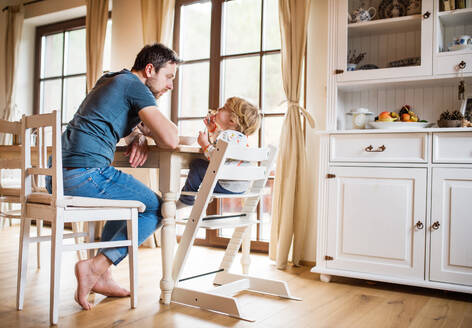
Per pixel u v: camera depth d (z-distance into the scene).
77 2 4.41
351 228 2.47
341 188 2.52
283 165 3.03
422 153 2.32
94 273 1.88
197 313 1.89
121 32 4.14
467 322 1.84
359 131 2.46
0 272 2.57
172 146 1.89
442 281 2.23
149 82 2.04
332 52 2.72
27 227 1.90
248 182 2.18
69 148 1.82
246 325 1.75
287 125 3.03
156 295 2.15
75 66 4.72
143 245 3.64
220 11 3.64
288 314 1.90
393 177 2.38
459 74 2.37
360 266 2.44
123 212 1.86
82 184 1.81
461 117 2.38
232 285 2.11
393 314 1.94
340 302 2.12
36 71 5.01
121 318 1.79
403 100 2.79
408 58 2.59
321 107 3.10
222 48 3.64
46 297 2.08
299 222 2.97
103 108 1.83
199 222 1.94
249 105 2.15
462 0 2.39
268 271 2.81
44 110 4.96
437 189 2.27
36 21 4.87
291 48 3.04
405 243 2.33
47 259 2.99
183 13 3.89
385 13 2.65
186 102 3.83
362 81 2.62
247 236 2.42
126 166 2.12
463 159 2.22
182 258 2.00
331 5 2.73
